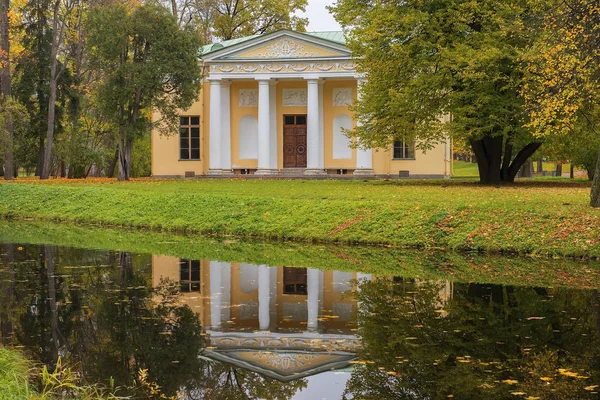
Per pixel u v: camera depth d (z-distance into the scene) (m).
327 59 49.34
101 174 71.00
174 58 44.56
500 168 39.25
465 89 32.66
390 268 17.77
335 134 52.38
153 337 11.37
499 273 16.64
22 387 7.53
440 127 34.44
